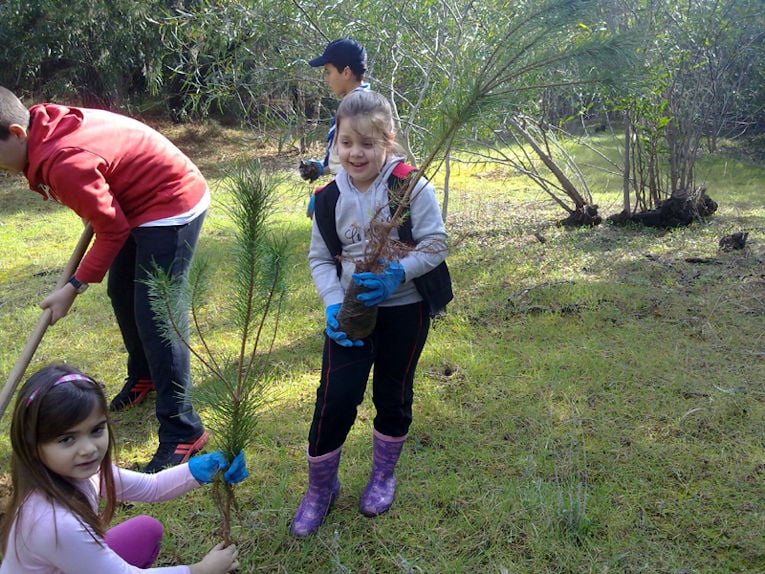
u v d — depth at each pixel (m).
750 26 7.15
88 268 2.77
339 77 3.90
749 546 2.47
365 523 2.70
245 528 2.70
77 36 11.75
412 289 2.52
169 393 3.09
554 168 7.11
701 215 6.97
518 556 2.49
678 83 6.87
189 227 3.06
